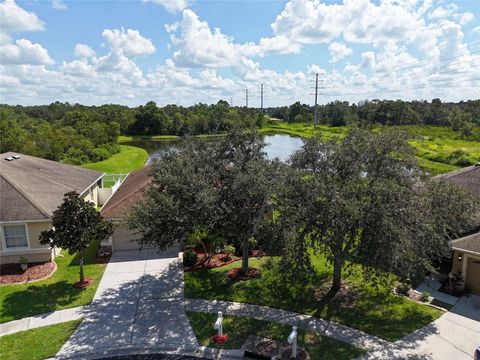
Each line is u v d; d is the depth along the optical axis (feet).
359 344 38.37
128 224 48.73
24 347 38.55
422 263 40.09
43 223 58.80
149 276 55.31
